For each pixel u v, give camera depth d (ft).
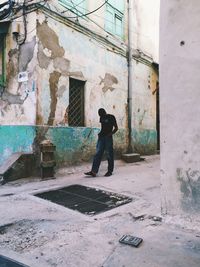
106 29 31.40
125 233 10.74
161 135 11.87
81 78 27.61
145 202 14.78
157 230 10.85
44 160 21.44
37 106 23.06
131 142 35.14
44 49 23.66
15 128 24.02
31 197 16.01
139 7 38.29
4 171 20.53
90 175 23.08
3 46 25.16
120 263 8.55
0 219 12.49
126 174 23.45
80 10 27.55
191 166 11.01
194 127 10.93
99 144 22.54
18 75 24.11
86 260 8.82
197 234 10.41
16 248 9.72
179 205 11.34
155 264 8.44
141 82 38.40
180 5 11.21
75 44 26.89
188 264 8.41
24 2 23.47
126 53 34.94
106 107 31.30
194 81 10.90
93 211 13.66
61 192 17.29
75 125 27.45
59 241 10.19
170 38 11.49
